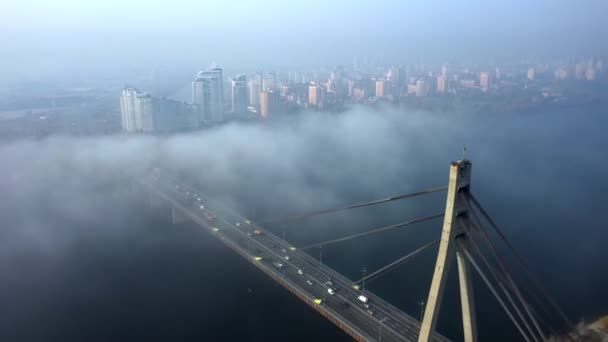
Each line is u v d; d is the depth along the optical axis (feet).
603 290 325.62
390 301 304.50
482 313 291.79
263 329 293.23
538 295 314.76
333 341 275.39
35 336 300.61
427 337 187.01
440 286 181.68
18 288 356.38
